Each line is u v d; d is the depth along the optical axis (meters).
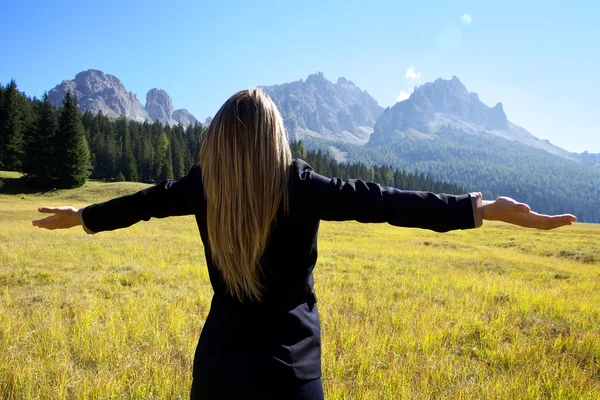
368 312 6.96
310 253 1.54
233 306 1.54
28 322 5.64
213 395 1.46
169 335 5.39
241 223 1.42
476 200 1.37
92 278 9.39
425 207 1.37
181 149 113.81
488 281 11.35
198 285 9.01
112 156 102.12
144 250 15.17
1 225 23.55
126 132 118.25
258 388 1.41
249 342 1.46
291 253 1.49
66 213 1.76
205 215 1.60
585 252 23.70
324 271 12.06
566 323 7.12
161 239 19.89
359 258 15.90
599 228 59.50
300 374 1.45
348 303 7.67
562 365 4.80
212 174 1.47
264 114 1.46
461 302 8.23
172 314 6.03
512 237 36.66
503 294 9.37
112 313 6.00
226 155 1.44
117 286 8.62
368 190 1.44
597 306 8.55
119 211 1.71
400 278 11.20
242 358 1.44
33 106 109.75
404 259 16.69
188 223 33.75
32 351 4.62
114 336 5.10
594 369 4.93
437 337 5.69
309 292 1.58
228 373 1.44
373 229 41.44
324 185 1.45
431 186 185.12
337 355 4.93
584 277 13.99
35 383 3.87
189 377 4.11
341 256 16.39
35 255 12.80
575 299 9.31
